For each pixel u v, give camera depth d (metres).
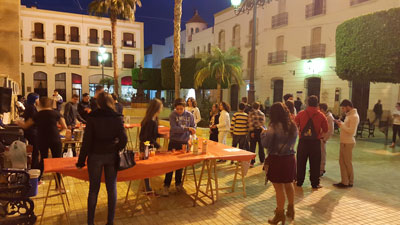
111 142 3.52
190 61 21.05
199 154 4.70
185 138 5.05
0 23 11.70
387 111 16.61
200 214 4.31
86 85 38.72
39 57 36.16
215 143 5.91
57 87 37.38
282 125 3.84
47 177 5.93
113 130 3.49
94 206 3.48
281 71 24.36
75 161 4.01
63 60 37.41
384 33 12.67
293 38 23.03
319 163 5.54
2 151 4.88
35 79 36.28
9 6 11.80
